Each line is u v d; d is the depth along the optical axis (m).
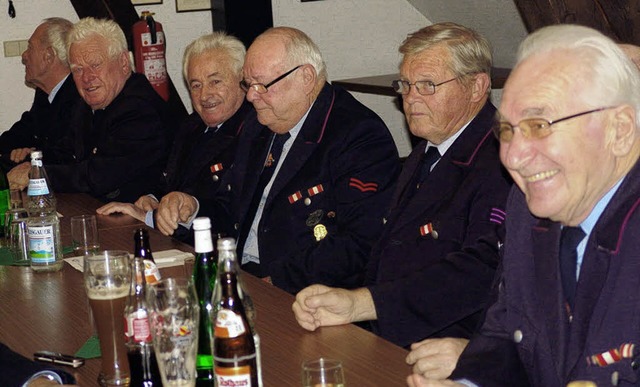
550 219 1.72
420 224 2.53
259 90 3.04
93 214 3.49
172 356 1.59
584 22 3.37
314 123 3.06
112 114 4.19
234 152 3.62
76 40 4.19
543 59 1.63
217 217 3.44
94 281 1.74
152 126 4.19
